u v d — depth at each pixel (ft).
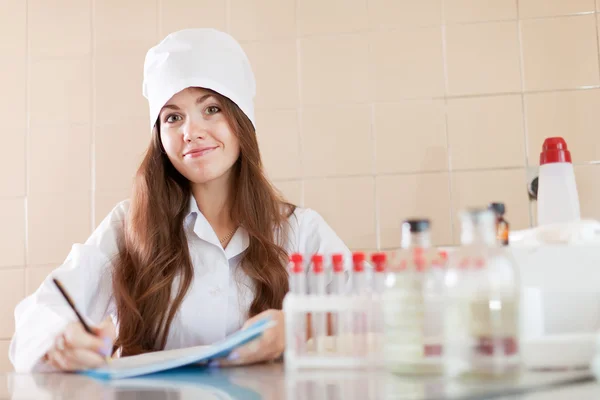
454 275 2.62
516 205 6.55
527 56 6.65
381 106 6.79
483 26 6.72
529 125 6.59
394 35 6.82
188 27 7.12
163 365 3.18
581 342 2.72
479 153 6.63
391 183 6.72
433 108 6.72
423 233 2.72
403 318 2.67
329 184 6.79
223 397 2.35
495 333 2.53
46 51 7.29
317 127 6.84
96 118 7.14
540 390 2.31
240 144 5.09
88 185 7.08
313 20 6.94
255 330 3.26
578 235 3.31
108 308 5.12
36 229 7.09
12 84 7.29
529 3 6.68
